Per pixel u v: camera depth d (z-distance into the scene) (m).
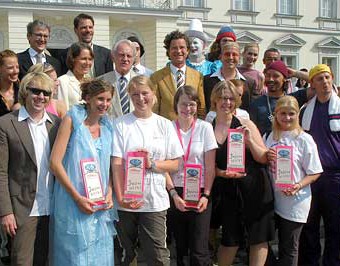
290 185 4.18
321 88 4.70
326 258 4.79
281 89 5.24
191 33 6.82
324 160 4.64
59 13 21.70
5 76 4.83
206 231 4.19
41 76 3.71
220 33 6.82
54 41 22.42
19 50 21.09
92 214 3.66
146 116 4.01
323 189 4.66
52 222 3.77
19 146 3.64
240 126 4.27
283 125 4.40
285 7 28.41
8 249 4.88
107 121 3.93
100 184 3.67
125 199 3.81
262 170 4.32
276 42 28.16
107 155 3.80
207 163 4.24
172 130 4.06
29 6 20.94
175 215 4.25
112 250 3.82
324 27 29.50
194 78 5.39
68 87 5.03
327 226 4.74
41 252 3.86
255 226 4.26
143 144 3.91
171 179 4.28
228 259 4.46
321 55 29.66
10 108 4.80
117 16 22.92
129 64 5.16
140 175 3.79
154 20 23.56
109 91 3.76
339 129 4.60
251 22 27.39
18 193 3.66
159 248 3.91
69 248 3.61
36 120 3.75
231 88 4.34
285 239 4.35
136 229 4.00
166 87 5.23
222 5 26.48
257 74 6.73
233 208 4.37
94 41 22.44
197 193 4.13
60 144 3.66
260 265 4.32
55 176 3.65
